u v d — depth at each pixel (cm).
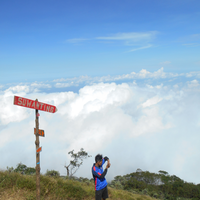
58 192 714
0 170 783
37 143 471
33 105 448
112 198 1009
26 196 593
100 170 549
